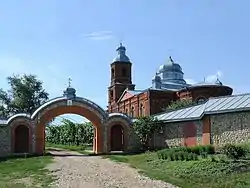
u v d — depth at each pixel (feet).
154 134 150.51
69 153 161.48
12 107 257.14
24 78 260.21
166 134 146.41
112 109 268.21
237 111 122.42
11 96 259.39
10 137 144.66
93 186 77.20
